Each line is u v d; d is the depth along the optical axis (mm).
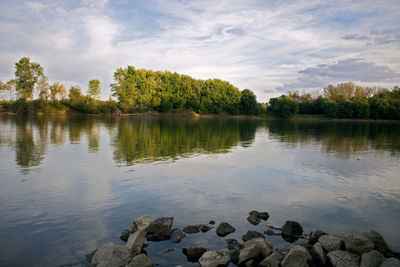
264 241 6852
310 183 12578
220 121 79938
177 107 115312
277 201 10203
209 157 18469
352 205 9938
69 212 8781
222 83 124562
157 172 13961
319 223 8445
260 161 17438
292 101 115500
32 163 15500
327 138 33312
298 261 6180
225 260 6184
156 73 108562
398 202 10281
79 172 13656
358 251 6488
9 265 5957
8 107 88562
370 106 111000
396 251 6926
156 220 7832
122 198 10117
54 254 6426
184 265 6195
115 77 99562
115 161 16484
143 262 5922
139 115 101812
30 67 92000
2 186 11203
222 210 9258
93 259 6023
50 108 98688
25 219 8211
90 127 42312
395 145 26719
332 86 137750
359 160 18359
